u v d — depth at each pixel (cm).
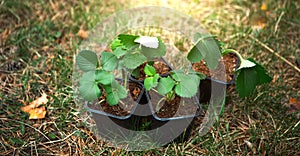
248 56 114
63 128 98
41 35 118
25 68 110
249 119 100
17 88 106
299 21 123
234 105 103
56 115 100
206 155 93
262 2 130
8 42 115
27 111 100
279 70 112
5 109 101
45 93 104
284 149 94
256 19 126
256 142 96
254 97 104
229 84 98
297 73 111
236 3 131
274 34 120
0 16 122
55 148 94
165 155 92
